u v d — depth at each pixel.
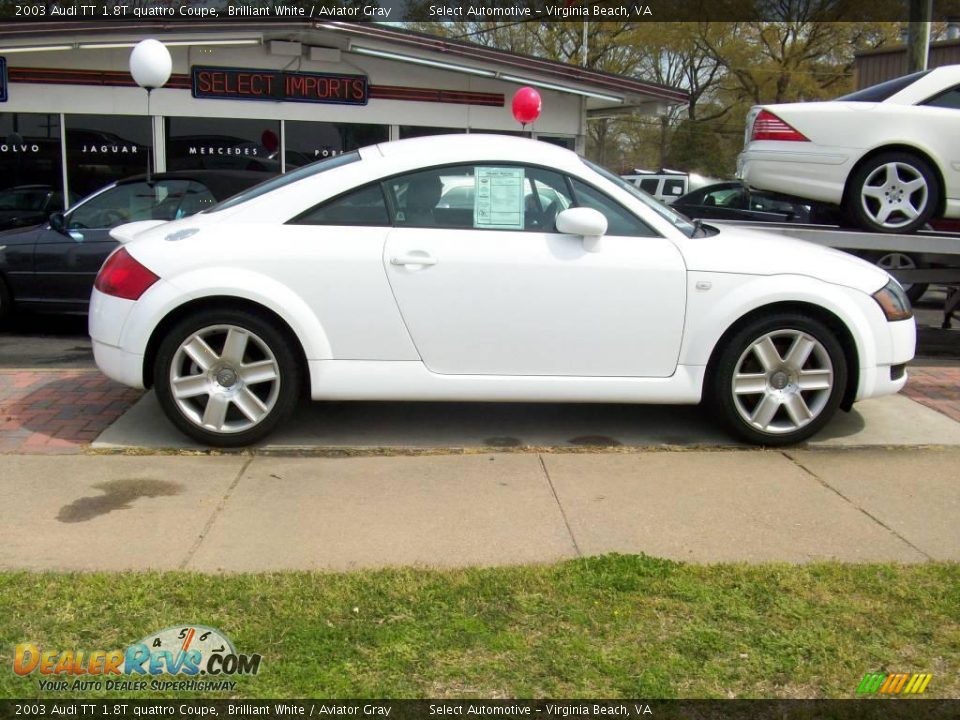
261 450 4.99
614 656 2.89
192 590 3.25
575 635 3.00
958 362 7.90
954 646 2.97
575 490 4.44
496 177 4.97
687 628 3.05
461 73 14.18
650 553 3.73
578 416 5.74
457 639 2.97
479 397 5.00
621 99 14.85
